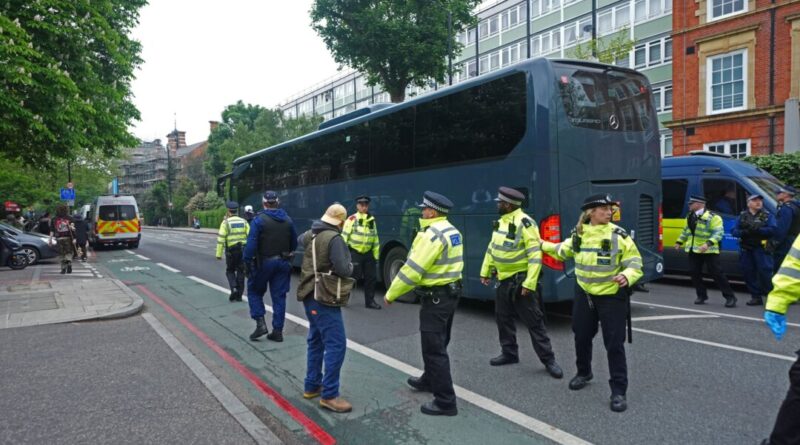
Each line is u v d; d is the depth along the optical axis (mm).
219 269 15234
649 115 7801
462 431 3961
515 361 5602
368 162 10305
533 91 6918
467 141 7883
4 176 28719
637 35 28797
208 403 4344
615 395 4312
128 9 18453
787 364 5332
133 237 24938
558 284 6797
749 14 19141
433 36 23688
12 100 11914
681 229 10953
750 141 19297
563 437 3820
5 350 5945
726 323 7160
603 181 7195
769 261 8156
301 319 8109
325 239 4375
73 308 8148
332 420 4207
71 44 14117
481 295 7695
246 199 16375
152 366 5336
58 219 14305
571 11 32500
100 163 39281
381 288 11031
